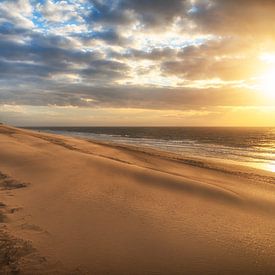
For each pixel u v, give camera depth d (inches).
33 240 241.4
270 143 2400.3
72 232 263.9
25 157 608.4
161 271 212.1
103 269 209.3
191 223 302.5
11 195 362.6
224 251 245.9
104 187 420.2
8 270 195.9
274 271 220.1
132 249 240.1
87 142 1247.5
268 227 306.5
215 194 421.4
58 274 198.4
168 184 455.5
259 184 566.6
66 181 442.3
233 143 2361.0
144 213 322.7
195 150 1590.8
